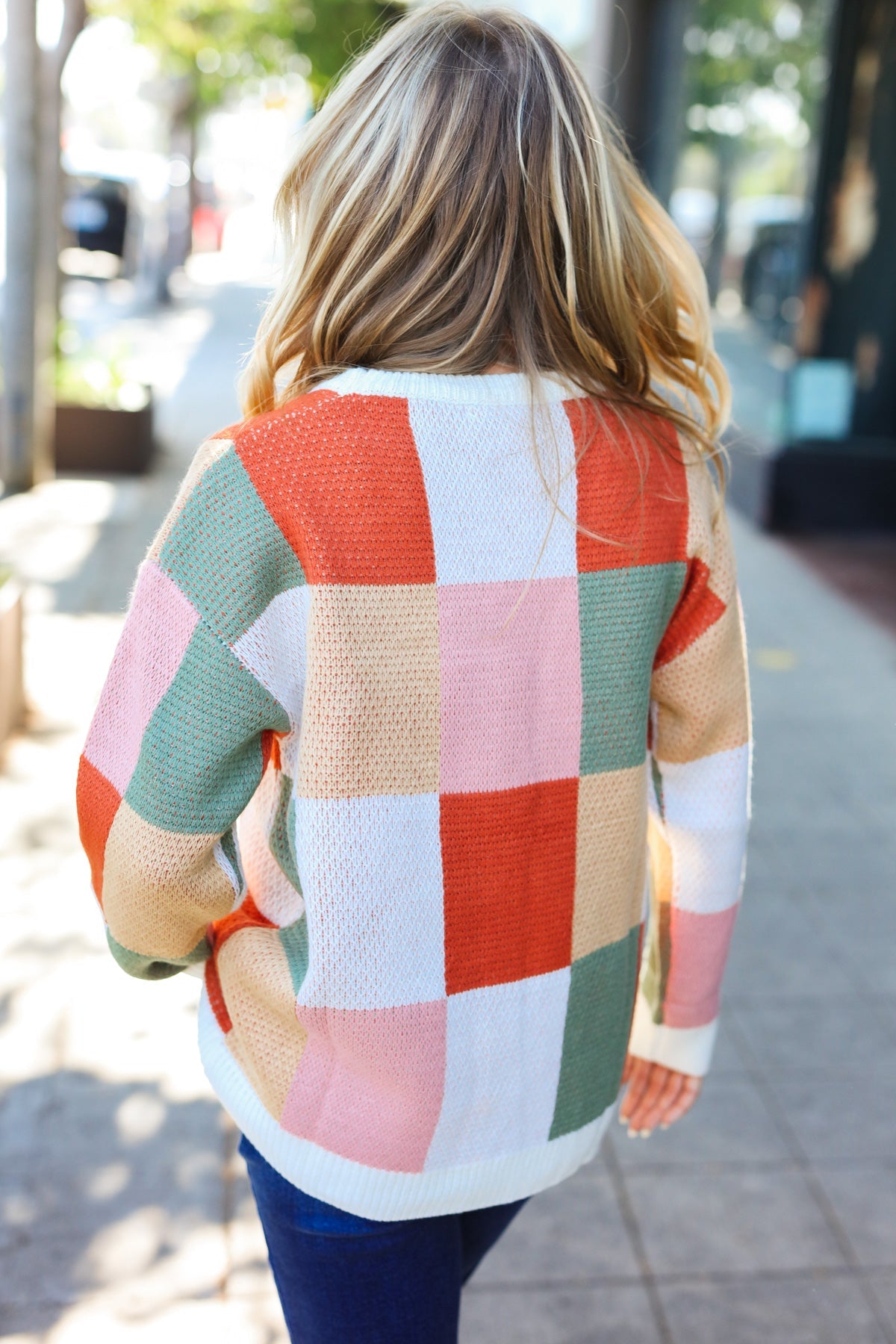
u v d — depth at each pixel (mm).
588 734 1068
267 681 966
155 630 971
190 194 26688
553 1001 1102
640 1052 1357
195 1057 2666
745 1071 2754
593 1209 2312
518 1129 1114
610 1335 2031
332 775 972
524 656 1024
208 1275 2094
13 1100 2494
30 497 7590
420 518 974
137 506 7512
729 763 1207
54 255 7781
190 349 14492
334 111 1031
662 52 8992
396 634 975
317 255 1032
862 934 3375
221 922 1146
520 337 1033
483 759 1020
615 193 1075
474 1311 2066
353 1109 1055
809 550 7656
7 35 6926
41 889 3297
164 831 988
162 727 972
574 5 9609
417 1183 1083
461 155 994
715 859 1222
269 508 944
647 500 1076
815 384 7863
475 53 1013
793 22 7734
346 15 13930
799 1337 2045
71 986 2887
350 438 961
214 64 14797
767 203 8109
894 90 7332
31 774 3961
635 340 1106
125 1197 2256
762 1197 2361
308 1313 1144
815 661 5703
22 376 7520
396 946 1013
